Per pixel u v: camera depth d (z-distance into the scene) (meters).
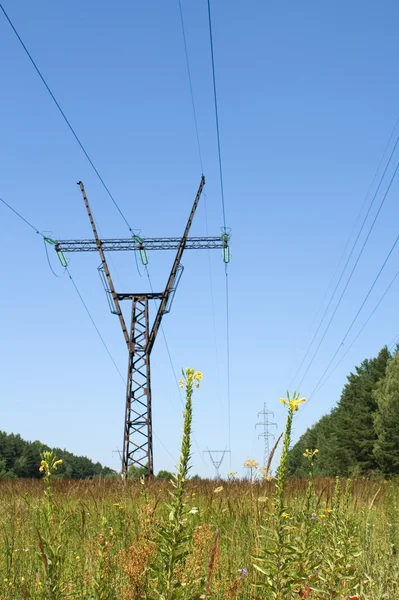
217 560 5.17
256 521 6.49
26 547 6.87
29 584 5.62
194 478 17.44
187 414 4.48
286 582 4.66
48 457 5.80
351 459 76.81
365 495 13.39
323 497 8.41
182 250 38.91
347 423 79.44
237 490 11.35
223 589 5.11
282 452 4.80
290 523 6.20
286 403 4.84
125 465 33.91
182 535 4.43
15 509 8.64
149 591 4.62
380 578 6.91
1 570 6.07
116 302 36.75
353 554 5.61
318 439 108.50
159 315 36.34
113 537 6.77
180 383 4.51
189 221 39.56
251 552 6.03
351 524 6.16
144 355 36.06
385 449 66.38
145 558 4.72
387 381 70.12
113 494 12.87
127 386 35.41
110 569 5.41
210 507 8.38
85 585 5.30
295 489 12.59
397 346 86.19
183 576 4.59
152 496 9.92
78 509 9.53
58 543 5.50
